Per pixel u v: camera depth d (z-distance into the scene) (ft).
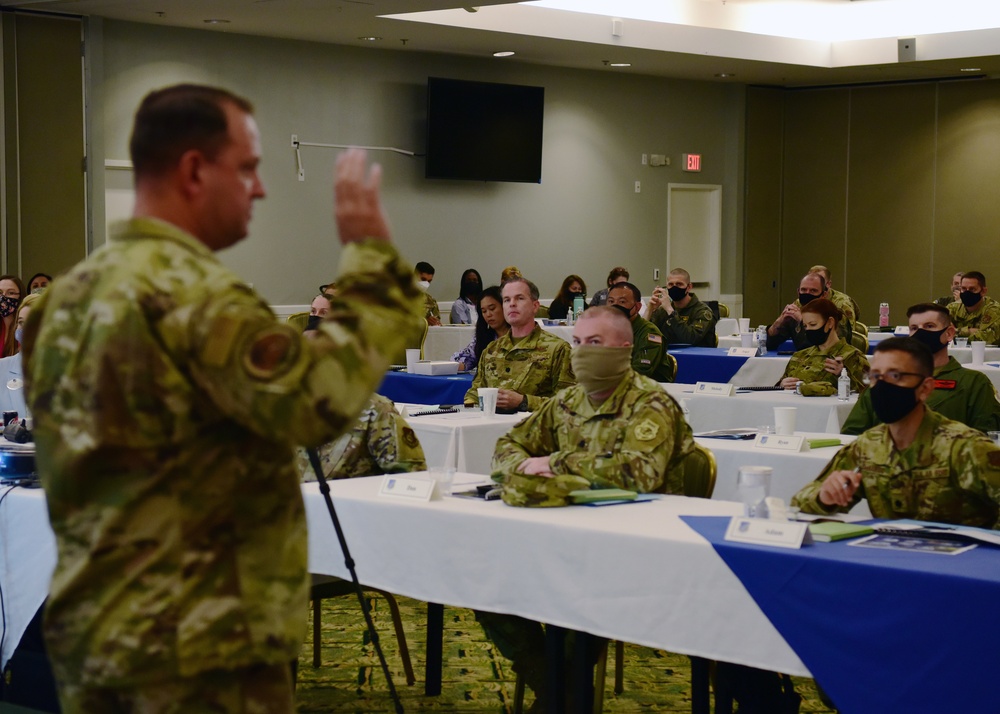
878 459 9.23
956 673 6.50
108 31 34.06
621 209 45.62
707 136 47.96
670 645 7.49
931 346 14.03
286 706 4.54
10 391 13.84
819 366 18.74
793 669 7.03
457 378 20.21
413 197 40.37
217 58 36.09
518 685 10.08
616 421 10.05
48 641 4.39
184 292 4.23
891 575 6.72
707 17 41.47
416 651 12.76
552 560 8.02
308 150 37.96
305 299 38.24
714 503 8.90
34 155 33.01
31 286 28.63
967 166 47.34
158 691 4.24
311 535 9.29
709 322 27.58
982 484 8.71
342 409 4.22
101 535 4.23
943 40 41.83
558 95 43.60
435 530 8.61
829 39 44.06
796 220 50.08
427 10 32.68
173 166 4.44
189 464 4.26
